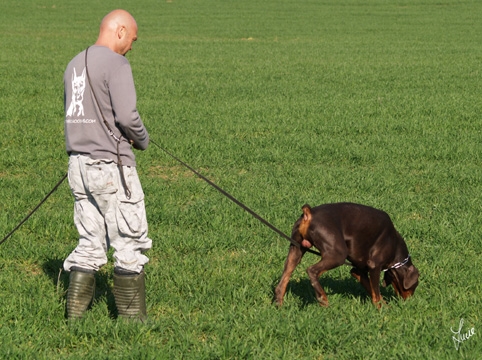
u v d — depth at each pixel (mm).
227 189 11305
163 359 5480
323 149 14320
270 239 8812
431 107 20016
